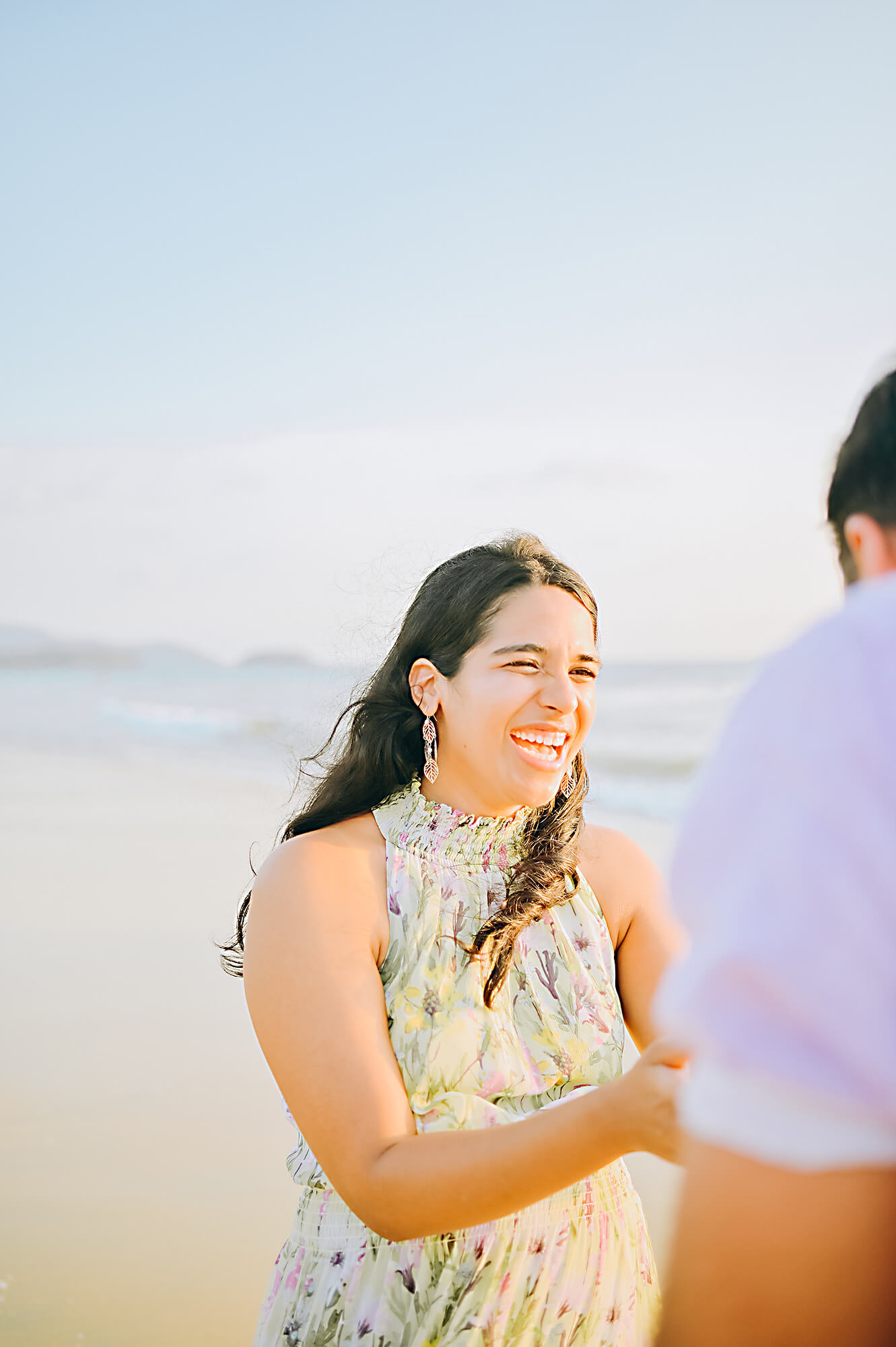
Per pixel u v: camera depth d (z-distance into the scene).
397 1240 1.52
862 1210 0.64
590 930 1.92
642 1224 1.81
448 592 1.95
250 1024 4.72
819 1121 0.63
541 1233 1.66
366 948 1.75
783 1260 0.66
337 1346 1.65
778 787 0.67
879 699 0.66
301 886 1.77
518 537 2.03
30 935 6.15
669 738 14.86
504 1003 1.81
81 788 11.77
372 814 1.96
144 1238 3.06
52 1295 2.77
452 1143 1.45
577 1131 1.31
